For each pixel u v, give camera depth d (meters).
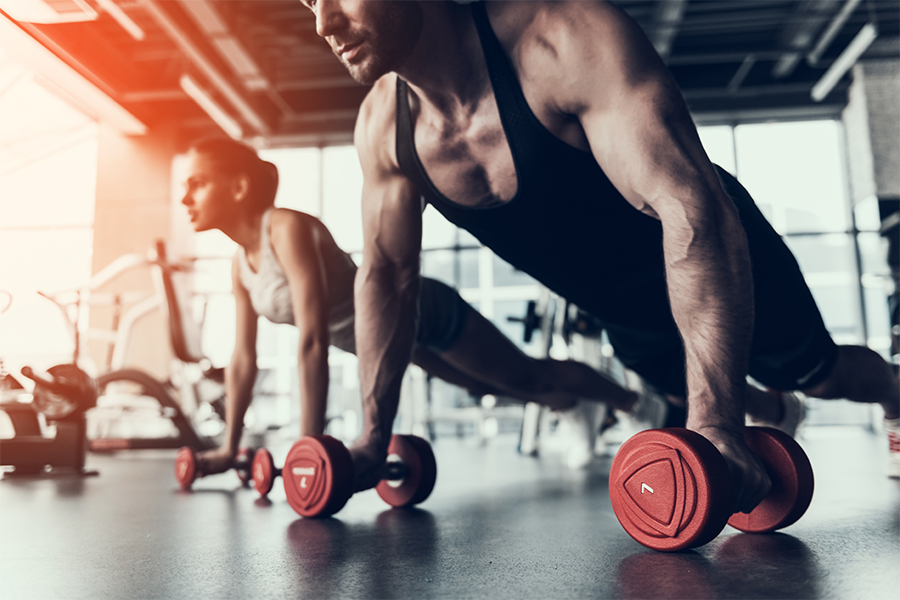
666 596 0.53
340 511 1.15
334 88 7.91
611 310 1.26
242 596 0.55
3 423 5.21
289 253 1.43
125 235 7.89
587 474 1.94
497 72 0.92
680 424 2.13
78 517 1.12
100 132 8.01
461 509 1.16
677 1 5.78
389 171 1.16
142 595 0.56
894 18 5.73
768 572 0.61
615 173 0.82
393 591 0.56
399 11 0.88
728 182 1.07
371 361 1.19
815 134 7.83
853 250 7.53
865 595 0.52
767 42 6.94
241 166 1.58
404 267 1.21
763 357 1.24
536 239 1.09
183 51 6.34
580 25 0.85
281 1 6.10
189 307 3.13
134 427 5.62
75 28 6.00
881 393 1.38
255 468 1.46
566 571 0.63
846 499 1.17
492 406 5.06
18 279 3.16
